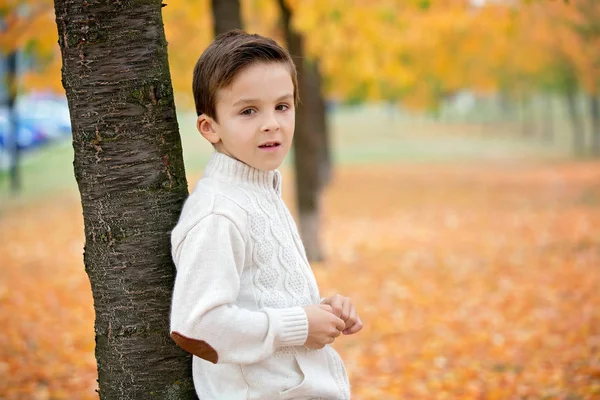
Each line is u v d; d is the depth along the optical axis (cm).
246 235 180
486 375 484
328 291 764
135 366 202
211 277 170
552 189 1808
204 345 167
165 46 205
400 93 1689
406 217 1387
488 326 616
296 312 177
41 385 452
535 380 464
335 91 1659
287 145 189
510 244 1045
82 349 533
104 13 193
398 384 476
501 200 1619
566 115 5128
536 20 1016
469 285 786
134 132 198
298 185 884
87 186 200
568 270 832
